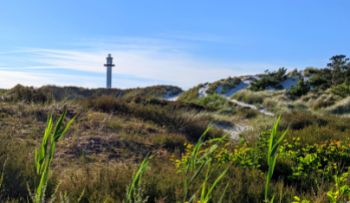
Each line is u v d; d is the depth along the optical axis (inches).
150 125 482.0
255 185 206.8
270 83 1278.3
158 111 569.0
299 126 583.8
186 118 550.9
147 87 1691.7
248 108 901.2
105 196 175.6
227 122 649.0
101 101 571.5
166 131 463.8
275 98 1079.0
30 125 388.2
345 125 537.0
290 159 269.3
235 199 185.0
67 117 443.8
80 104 553.3
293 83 1264.8
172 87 1686.8
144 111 562.9
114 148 345.4
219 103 1085.8
